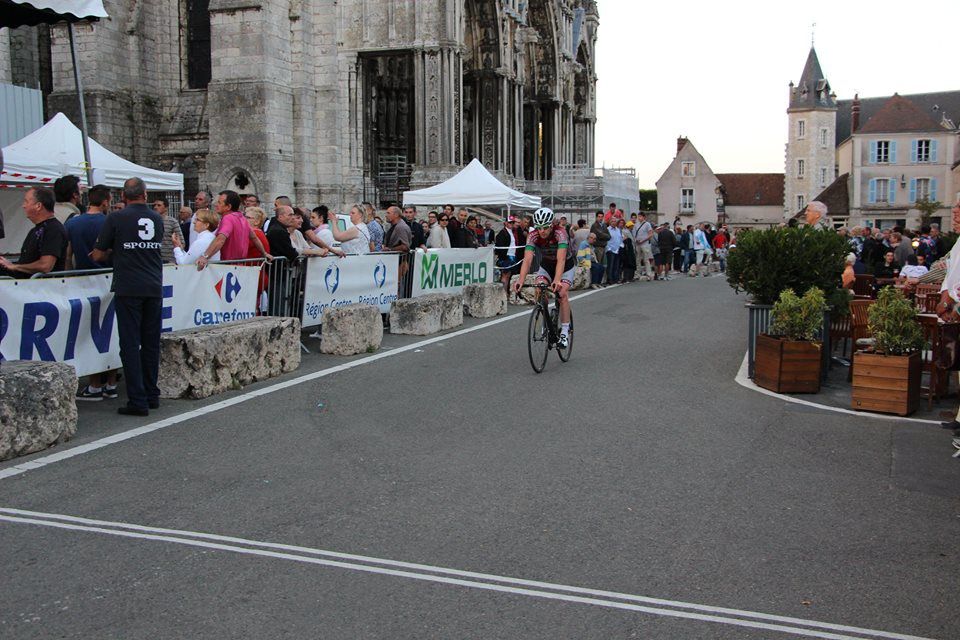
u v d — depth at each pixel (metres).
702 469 6.73
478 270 19.14
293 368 10.56
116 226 7.92
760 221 93.81
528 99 51.16
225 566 4.72
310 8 32.06
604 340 13.73
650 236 29.50
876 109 82.94
